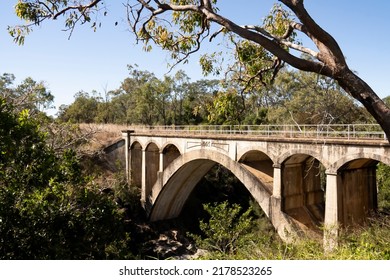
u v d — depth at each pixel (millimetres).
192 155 30656
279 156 22141
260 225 34719
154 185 36438
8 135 10531
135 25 8430
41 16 8805
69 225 12133
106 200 14695
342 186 18859
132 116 62969
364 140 17484
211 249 19797
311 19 5848
